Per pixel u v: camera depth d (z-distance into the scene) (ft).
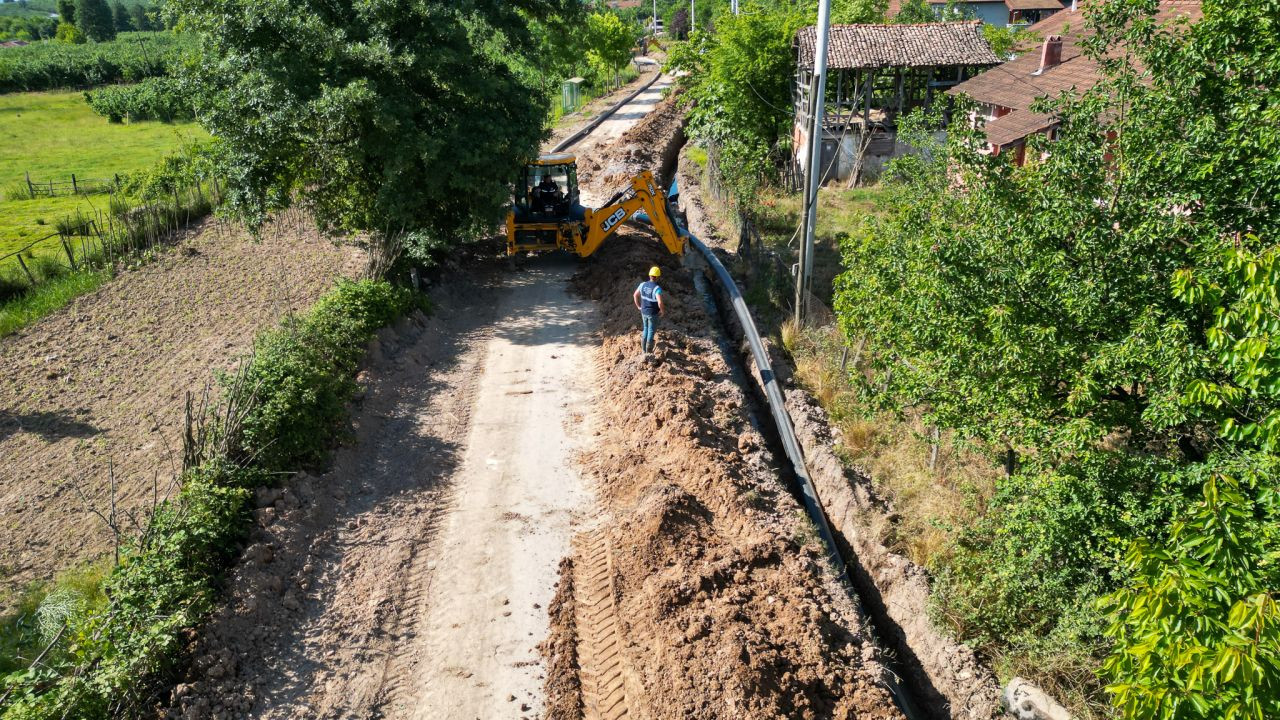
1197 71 26.50
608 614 31.89
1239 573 17.54
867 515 37.86
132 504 37.37
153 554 30.63
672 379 46.98
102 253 70.38
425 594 33.22
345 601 32.60
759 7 112.78
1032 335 26.43
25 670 27.63
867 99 92.43
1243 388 21.67
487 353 54.60
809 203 55.01
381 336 52.34
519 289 66.03
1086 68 67.67
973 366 28.99
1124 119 28.66
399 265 60.18
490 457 42.50
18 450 42.29
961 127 31.27
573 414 46.65
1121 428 29.66
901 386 33.01
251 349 52.95
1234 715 15.11
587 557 35.12
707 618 29.99
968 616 31.14
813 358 53.01
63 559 33.96
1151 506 24.98
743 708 26.16
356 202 64.69
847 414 46.09
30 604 31.37
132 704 26.30
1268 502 19.94
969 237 29.27
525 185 68.03
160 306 61.36
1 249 76.23
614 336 54.80
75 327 58.08
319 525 36.45
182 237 77.82
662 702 27.25
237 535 33.78
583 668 29.58
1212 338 19.61
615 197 67.00
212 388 47.70
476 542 36.11
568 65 142.31
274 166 60.64
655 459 41.16
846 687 27.99
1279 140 22.82
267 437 38.04
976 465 39.75
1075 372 26.05
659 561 33.40
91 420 45.14
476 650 30.58
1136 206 26.66
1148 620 17.02
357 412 44.70
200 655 28.60
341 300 52.16
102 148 136.77
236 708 27.55
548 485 40.14
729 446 42.22
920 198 38.91
